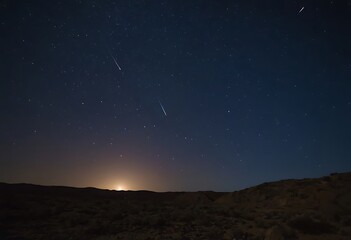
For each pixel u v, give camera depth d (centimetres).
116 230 1503
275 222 1798
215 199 4722
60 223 1708
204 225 1742
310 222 1653
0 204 2325
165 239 1320
